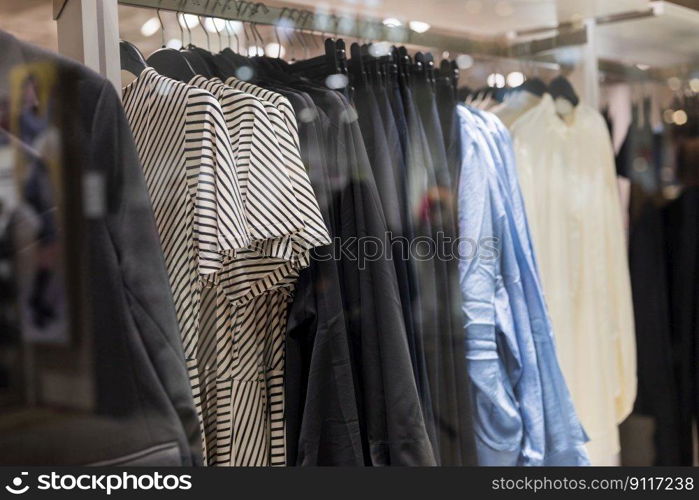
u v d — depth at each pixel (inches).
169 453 31.7
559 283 57.3
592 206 59.1
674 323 60.8
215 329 41.1
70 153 33.4
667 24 60.1
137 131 42.7
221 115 38.8
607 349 58.7
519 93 58.4
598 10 58.6
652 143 61.2
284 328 44.1
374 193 45.5
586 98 60.9
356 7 53.0
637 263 60.4
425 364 46.8
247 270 40.6
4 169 32.9
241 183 39.4
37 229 32.7
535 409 51.5
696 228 61.1
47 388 32.1
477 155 51.4
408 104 49.0
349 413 42.9
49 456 32.0
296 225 39.0
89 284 32.4
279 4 50.4
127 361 32.0
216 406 41.5
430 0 54.7
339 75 47.0
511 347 51.3
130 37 45.9
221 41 51.6
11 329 32.3
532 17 58.9
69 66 34.2
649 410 59.9
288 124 40.8
